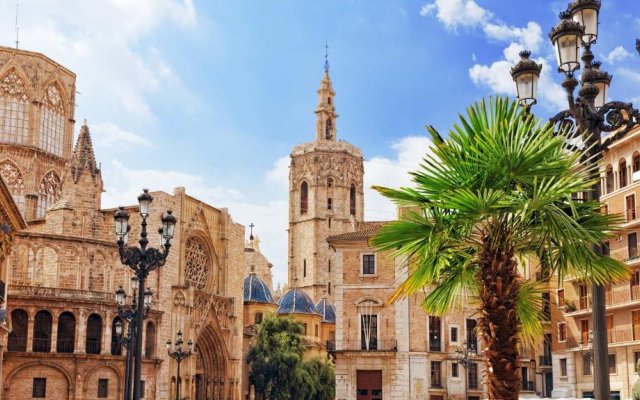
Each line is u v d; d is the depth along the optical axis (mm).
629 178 73500
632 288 71062
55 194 116312
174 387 103438
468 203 16156
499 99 17031
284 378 112938
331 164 176500
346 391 75875
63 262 94562
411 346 76188
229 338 116500
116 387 91250
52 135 117312
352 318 77688
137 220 107875
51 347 87125
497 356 16234
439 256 18328
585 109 18891
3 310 66125
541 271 19359
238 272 122875
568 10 19766
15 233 69875
